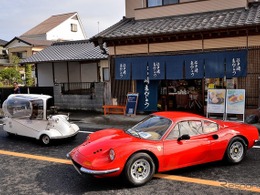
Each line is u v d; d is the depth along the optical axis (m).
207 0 12.71
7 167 6.58
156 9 13.98
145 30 12.23
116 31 13.17
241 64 10.62
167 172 5.83
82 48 19.56
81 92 17.28
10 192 5.17
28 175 6.00
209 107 11.05
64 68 19.80
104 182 5.45
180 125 5.73
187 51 11.66
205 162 5.85
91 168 4.93
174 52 11.94
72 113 14.84
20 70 33.53
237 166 6.12
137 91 13.20
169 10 13.66
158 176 5.62
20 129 9.16
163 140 5.44
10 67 33.44
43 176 5.91
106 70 18.39
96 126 11.36
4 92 18.52
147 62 12.41
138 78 12.71
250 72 10.73
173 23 12.47
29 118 8.94
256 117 10.29
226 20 10.96
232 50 10.73
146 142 5.32
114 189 5.10
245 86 10.95
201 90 12.62
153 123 5.95
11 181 5.70
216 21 11.15
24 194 5.07
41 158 7.18
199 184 5.21
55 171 6.18
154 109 12.89
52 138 8.28
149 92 12.93
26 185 5.46
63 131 8.54
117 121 12.08
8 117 9.56
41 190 5.20
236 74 10.75
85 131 10.40
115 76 13.29
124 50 13.06
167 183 5.29
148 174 5.24
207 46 11.25
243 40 10.60
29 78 27.81
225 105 10.75
